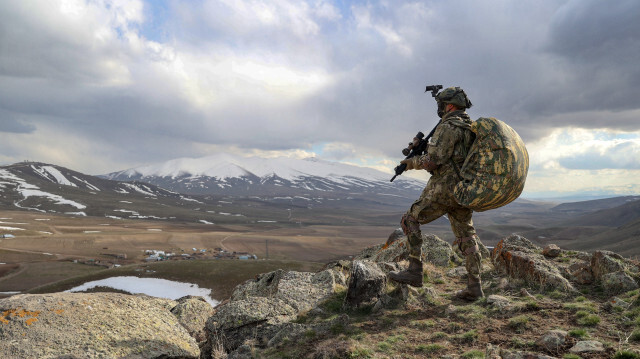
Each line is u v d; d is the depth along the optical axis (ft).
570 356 9.99
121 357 12.77
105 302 15.48
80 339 12.89
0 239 586.86
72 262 437.99
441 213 15.94
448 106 15.51
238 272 317.83
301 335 14.21
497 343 11.80
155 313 16.17
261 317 16.70
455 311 15.02
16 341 12.18
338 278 21.30
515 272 19.84
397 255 26.63
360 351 11.68
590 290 16.30
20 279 347.77
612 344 10.43
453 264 25.55
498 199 13.07
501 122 13.57
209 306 21.91
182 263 340.39
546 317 13.44
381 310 16.05
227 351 16.21
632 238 641.40
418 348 11.99
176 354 14.08
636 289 14.93
